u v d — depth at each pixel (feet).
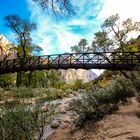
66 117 35.78
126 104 31.48
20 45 132.77
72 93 85.56
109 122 25.71
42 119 12.75
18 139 11.84
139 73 46.50
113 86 36.47
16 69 86.94
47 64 75.56
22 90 13.56
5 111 12.02
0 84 67.00
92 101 32.01
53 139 27.45
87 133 25.32
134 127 22.03
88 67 64.85
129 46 122.93
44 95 13.75
